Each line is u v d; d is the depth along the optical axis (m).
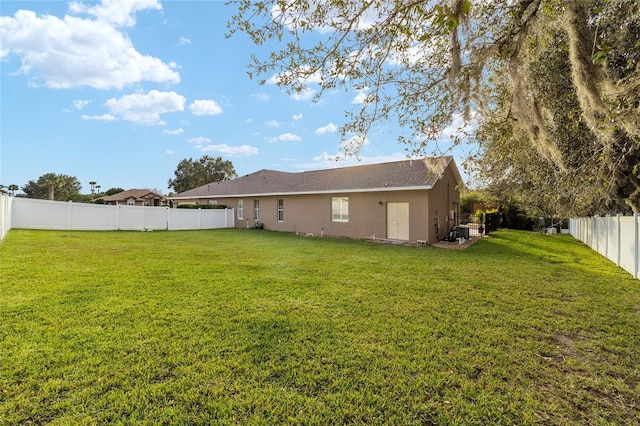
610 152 3.78
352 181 16.58
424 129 3.77
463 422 2.34
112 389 2.65
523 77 3.29
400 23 2.77
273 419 2.34
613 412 2.46
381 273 7.18
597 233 10.89
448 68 3.43
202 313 4.42
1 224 11.23
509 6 3.02
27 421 2.26
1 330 3.71
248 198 21.75
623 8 3.18
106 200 34.81
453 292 5.62
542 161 5.57
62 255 8.91
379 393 2.67
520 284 6.24
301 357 3.24
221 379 2.82
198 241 13.52
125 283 5.96
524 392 2.70
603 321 4.29
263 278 6.55
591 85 3.03
